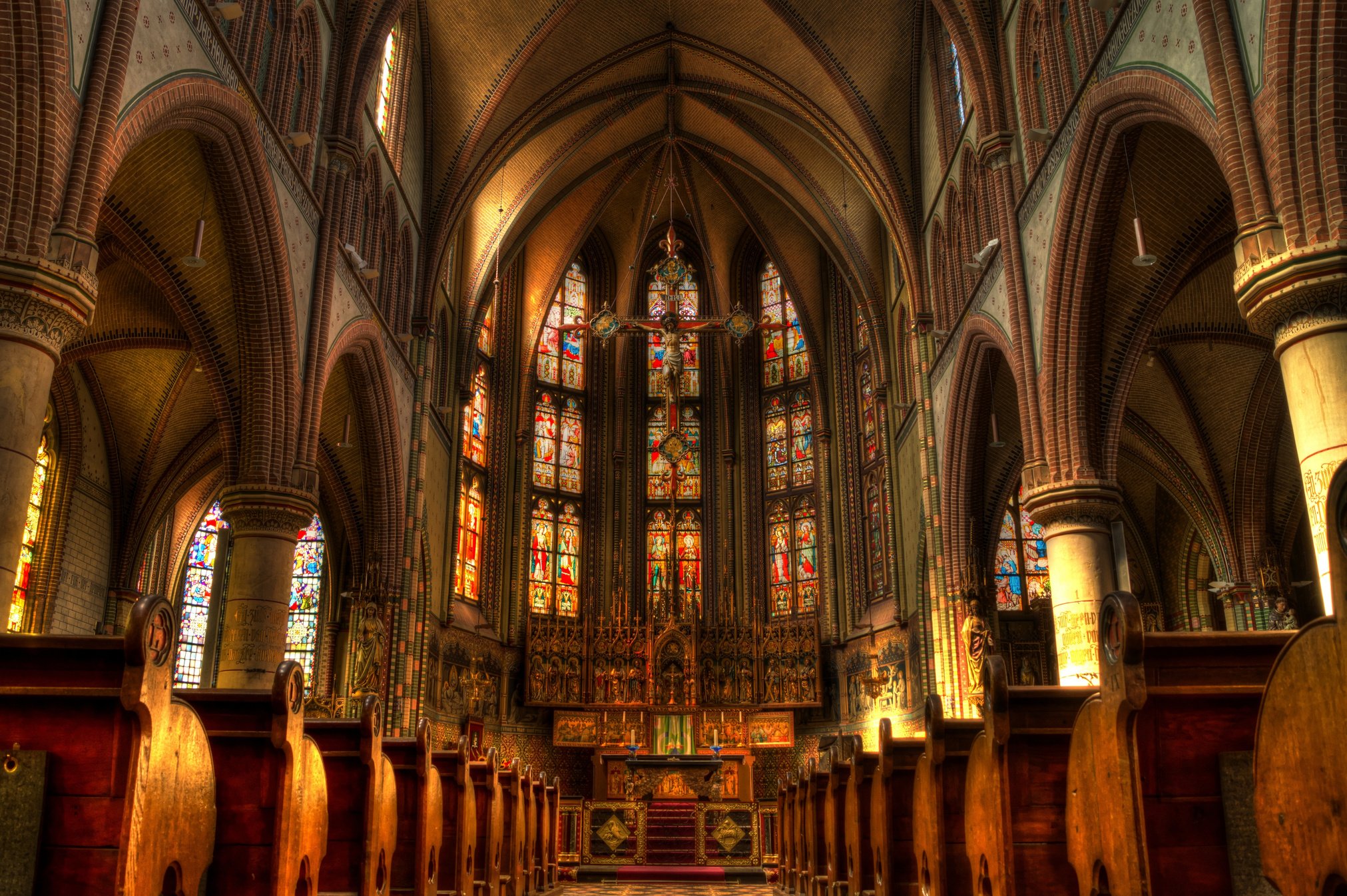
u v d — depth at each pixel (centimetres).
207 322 1652
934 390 2400
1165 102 1251
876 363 2872
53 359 1016
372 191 2095
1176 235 1580
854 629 3006
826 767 2638
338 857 782
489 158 2552
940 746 764
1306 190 984
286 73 1641
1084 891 573
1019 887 619
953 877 752
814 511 3262
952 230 2280
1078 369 1596
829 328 3353
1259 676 514
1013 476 2380
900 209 2484
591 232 3384
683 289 3625
